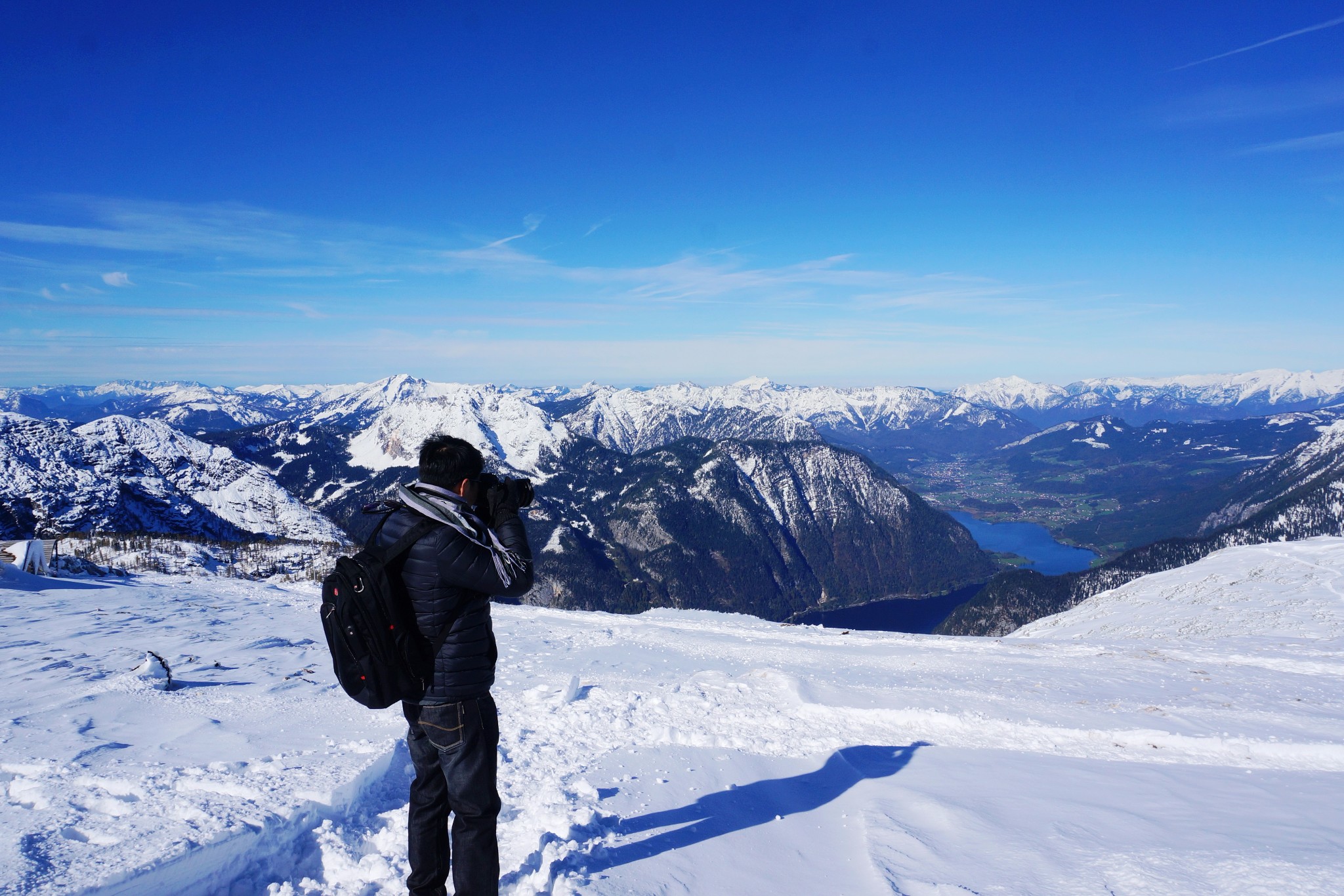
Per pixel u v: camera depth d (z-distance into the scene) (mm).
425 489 2936
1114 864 3285
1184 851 3400
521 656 12289
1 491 136000
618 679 9734
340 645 2734
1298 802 4434
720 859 3551
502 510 3033
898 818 4219
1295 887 2801
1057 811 4277
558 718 6742
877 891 3150
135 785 3646
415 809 3041
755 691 8930
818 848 3836
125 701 6773
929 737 7016
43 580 19906
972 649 14656
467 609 2924
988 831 3904
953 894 3047
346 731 5617
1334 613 22562
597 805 4223
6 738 4852
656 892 3051
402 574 2846
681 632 16844
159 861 2625
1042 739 7074
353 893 3078
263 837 3133
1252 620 23891
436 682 2877
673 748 5789
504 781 4742
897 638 16609
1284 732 7250
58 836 2816
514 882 3205
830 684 9438
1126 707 8469
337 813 3744
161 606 17000
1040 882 3154
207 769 4066
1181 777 5316
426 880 3000
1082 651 14164
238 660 10234
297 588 24328
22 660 9156
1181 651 13984
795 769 5516
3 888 2242
